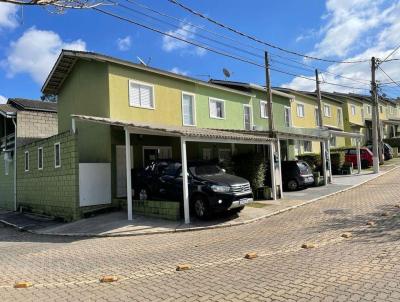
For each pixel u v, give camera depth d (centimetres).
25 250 1091
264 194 1834
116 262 857
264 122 2858
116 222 1398
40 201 1903
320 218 1260
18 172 2214
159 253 923
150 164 1593
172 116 2039
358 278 592
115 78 1773
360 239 884
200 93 2255
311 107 3738
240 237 1055
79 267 831
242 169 1894
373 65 2973
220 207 1309
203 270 726
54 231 1402
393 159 4109
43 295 642
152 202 1456
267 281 618
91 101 1852
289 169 2148
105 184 1670
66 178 1639
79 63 1950
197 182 1371
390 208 1329
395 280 571
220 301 546
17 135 2234
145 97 1914
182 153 1335
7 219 1864
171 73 2003
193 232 1202
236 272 690
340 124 4481
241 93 2575
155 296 595
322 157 2428
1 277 784
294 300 523
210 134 1428
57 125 2358
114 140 1727
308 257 752
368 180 2419
